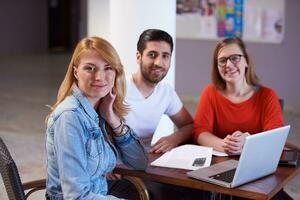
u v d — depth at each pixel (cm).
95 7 620
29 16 1378
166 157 259
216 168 239
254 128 292
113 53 212
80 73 210
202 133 289
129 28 405
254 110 292
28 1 1370
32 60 1260
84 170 202
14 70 1096
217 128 299
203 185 224
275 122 283
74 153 199
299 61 713
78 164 200
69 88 214
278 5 715
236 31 752
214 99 297
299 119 684
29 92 855
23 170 464
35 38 1405
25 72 1072
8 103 766
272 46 730
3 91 860
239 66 286
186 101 807
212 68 296
